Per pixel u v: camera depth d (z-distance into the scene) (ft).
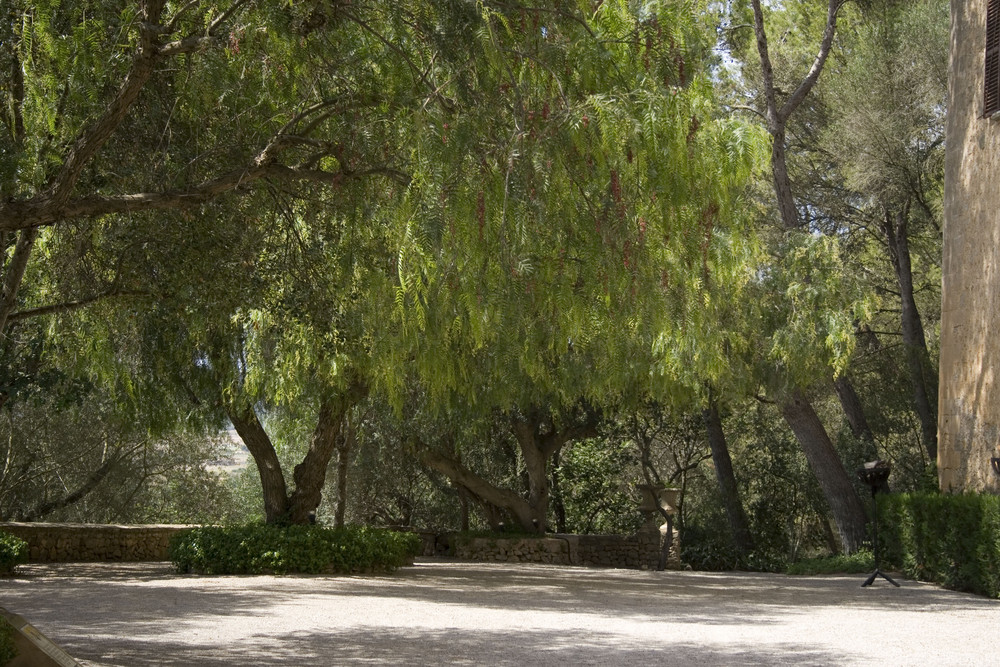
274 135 25.26
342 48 23.99
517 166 18.38
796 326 48.44
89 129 19.51
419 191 19.06
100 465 78.64
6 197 20.79
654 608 30.96
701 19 24.56
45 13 22.75
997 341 42.91
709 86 22.35
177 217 24.73
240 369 41.09
